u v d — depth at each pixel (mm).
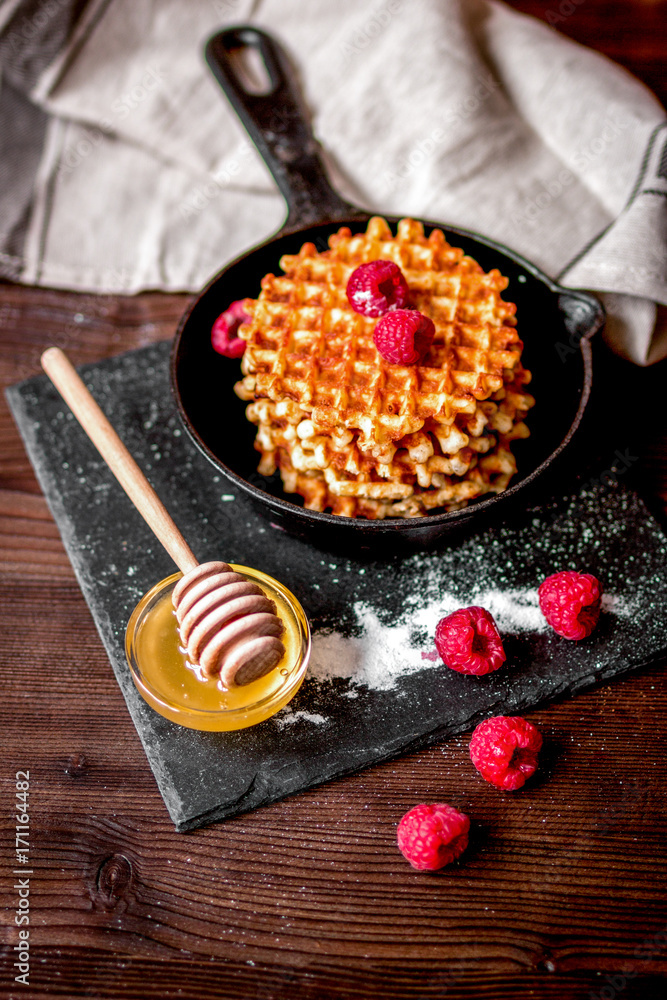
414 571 464
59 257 551
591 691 443
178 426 501
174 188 566
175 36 577
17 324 539
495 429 454
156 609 437
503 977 402
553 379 479
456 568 464
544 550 467
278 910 411
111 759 436
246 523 477
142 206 563
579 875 414
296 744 430
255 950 406
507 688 439
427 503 452
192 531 476
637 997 399
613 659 442
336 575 464
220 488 485
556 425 472
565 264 514
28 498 492
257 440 469
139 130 572
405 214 542
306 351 456
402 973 403
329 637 450
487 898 412
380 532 430
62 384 456
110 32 575
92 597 462
